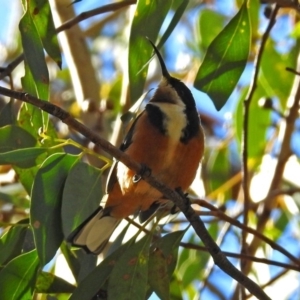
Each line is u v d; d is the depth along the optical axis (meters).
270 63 11.90
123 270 7.56
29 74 7.80
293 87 11.36
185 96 8.80
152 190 8.17
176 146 8.32
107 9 8.79
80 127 6.61
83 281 7.60
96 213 8.21
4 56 14.34
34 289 7.71
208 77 8.09
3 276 7.56
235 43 8.12
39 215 7.32
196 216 7.33
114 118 12.38
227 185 11.40
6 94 6.30
